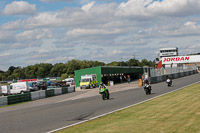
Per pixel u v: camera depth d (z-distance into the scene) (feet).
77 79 205.16
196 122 32.53
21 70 574.56
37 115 52.60
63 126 37.47
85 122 39.19
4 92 165.68
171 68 188.65
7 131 36.58
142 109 48.24
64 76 356.18
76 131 32.45
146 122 35.04
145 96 76.84
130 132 29.66
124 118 39.86
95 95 104.42
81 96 107.24
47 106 73.05
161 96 71.51
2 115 59.21
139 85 144.15
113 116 42.68
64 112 53.98
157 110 45.55
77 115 47.91
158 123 33.65
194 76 193.57
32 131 35.24
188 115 38.14
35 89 173.37
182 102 54.80
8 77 534.78
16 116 54.13
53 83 198.90
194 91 79.97
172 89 96.07
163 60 251.39
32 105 83.87
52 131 33.71
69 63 495.82
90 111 52.11
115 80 220.23
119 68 217.15
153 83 148.87
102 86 77.00
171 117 37.42
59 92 137.90
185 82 133.59
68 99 96.48
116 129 31.91
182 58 242.58
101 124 36.14
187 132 27.61
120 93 100.32
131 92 100.22
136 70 254.27
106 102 68.28
